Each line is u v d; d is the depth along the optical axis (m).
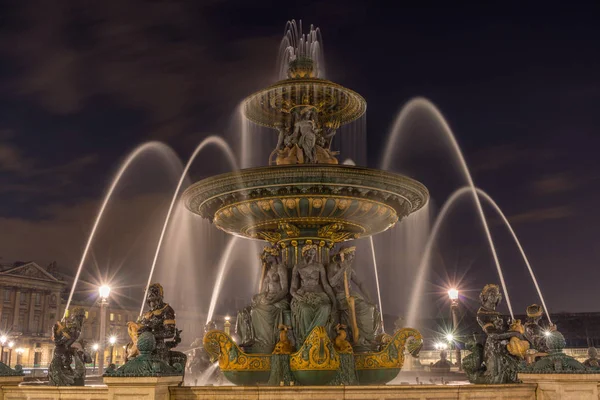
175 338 10.09
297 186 10.80
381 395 8.23
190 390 8.00
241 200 11.31
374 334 11.35
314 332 10.11
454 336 24.72
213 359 10.45
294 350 10.58
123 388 7.53
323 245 11.91
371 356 10.66
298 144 12.65
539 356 9.87
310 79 12.63
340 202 11.08
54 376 10.04
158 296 10.13
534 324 10.19
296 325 10.95
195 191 11.66
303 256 11.60
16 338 106.25
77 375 10.30
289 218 11.52
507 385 8.65
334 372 10.05
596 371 8.41
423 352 35.38
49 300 121.75
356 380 10.32
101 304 26.64
